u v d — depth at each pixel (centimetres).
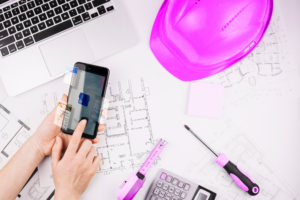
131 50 59
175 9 50
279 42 59
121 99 59
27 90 58
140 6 59
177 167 59
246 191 56
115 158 59
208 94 58
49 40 56
